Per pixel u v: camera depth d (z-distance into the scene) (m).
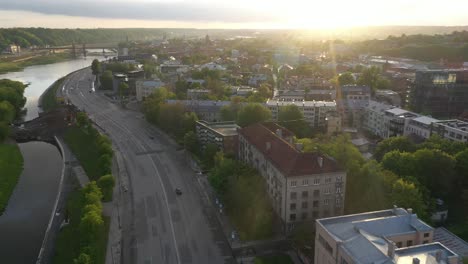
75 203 199.50
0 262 161.88
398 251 113.44
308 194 171.88
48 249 164.25
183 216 188.62
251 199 180.88
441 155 191.12
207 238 170.12
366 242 117.12
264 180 198.25
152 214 190.12
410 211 134.62
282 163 177.75
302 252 154.00
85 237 156.38
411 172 190.12
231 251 160.62
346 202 180.25
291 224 173.12
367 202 169.38
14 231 187.12
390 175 177.38
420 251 113.75
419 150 198.62
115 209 194.62
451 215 181.25
